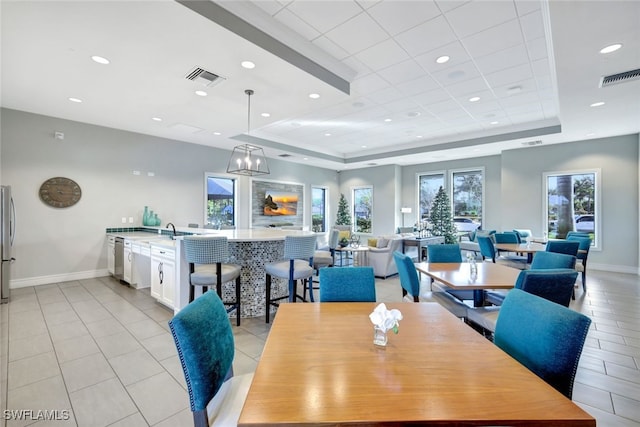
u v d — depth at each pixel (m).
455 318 1.71
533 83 4.43
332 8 2.75
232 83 3.62
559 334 1.22
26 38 2.68
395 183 9.95
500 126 6.70
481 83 4.43
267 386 1.03
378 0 2.64
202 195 7.25
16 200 4.81
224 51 2.91
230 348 1.48
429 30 3.10
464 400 0.96
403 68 3.93
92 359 2.62
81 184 5.45
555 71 3.43
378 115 5.88
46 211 5.11
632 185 6.18
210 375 1.22
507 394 0.99
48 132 5.07
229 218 7.86
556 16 2.49
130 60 3.08
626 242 6.25
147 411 1.96
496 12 2.81
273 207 8.99
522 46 3.42
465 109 5.55
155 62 3.12
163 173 6.56
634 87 3.80
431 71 4.02
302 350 1.31
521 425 0.87
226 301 3.72
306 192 10.10
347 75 3.92
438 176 9.66
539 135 6.35
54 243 5.20
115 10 2.31
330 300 2.12
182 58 3.04
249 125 5.45
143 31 2.59
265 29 2.88
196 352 1.17
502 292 3.79
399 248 6.43
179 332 1.16
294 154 8.35
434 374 1.11
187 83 3.63
